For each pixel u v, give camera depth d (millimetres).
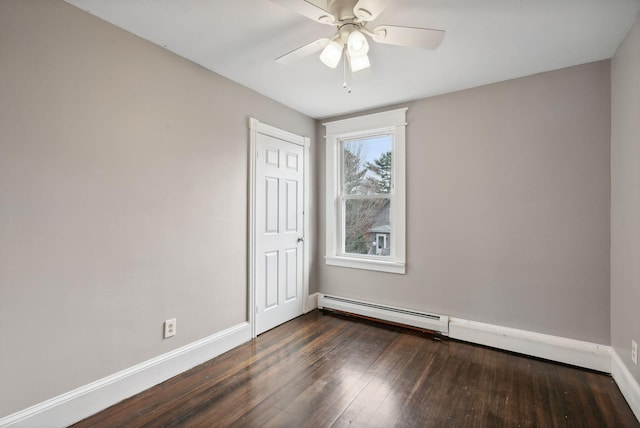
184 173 2260
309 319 3316
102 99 1812
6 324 1473
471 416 1744
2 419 1454
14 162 1492
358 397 1919
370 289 3328
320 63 2342
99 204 1799
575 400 1894
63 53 1653
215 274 2486
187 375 2178
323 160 3652
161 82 2117
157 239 2092
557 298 2410
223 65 2383
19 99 1507
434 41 1631
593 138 2287
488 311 2689
